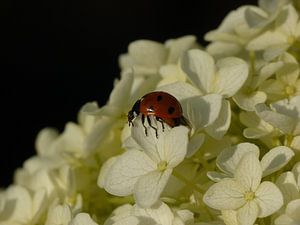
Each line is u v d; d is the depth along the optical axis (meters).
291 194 0.10
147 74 0.14
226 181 0.10
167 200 0.10
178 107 0.10
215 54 0.13
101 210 0.12
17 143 0.31
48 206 0.13
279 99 0.11
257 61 0.13
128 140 0.11
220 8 0.31
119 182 0.10
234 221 0.10
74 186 0.12
